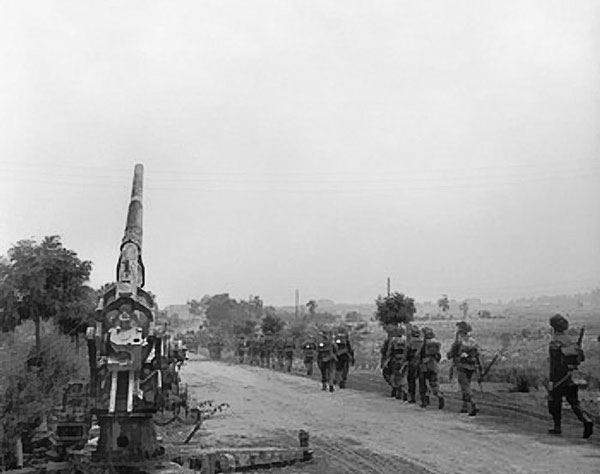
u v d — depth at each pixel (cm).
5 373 1045
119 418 949
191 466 1085
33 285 1241
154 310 991
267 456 1181
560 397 1421
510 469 1102
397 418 1733
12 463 998
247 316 9962
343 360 2700
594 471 1077
